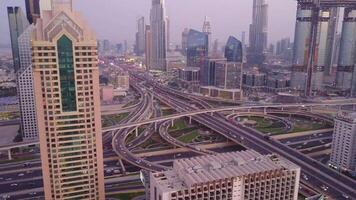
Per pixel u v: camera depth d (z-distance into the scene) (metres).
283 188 172.88
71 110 192.62
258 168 168.62
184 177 160.25
